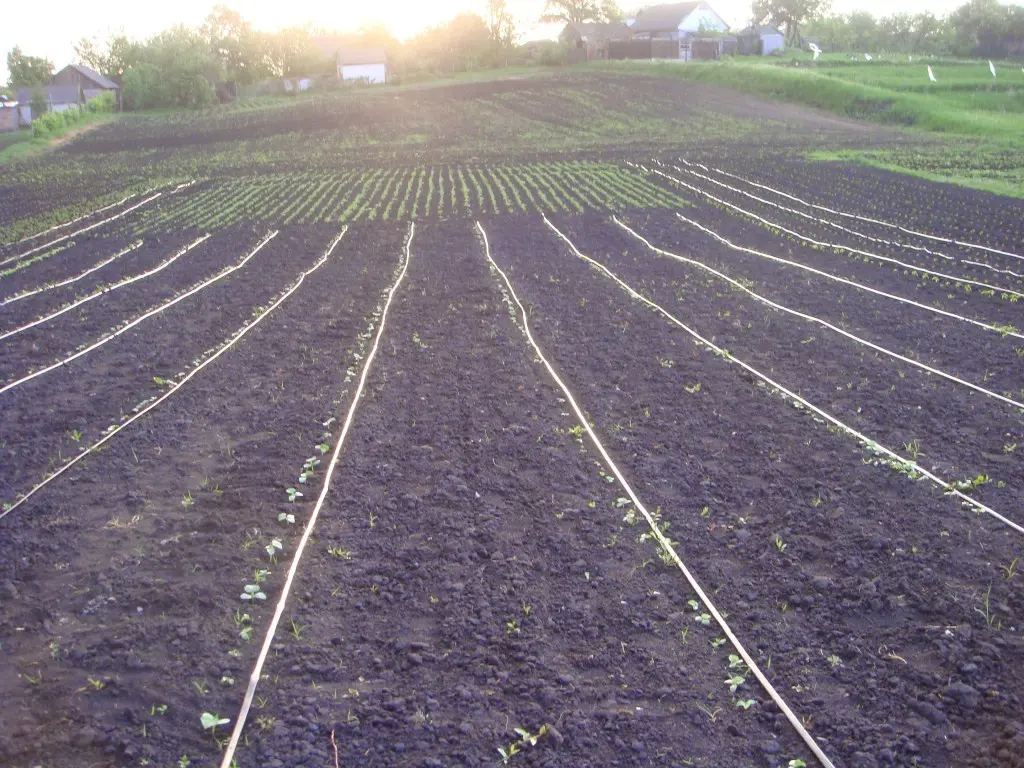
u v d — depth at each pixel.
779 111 47.88
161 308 14.12
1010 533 6.44
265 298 14.67
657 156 34.25
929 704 4.70
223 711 4.79
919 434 8.26
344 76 82.31
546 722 4.66
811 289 14.14
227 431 8.87
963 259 16.25
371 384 10.10
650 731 4.60
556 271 16.22
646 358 10.82
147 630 5.48
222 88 77.25
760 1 85.00
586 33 88.38
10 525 6.96
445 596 5.84
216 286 15.73
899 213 21.20
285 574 6.13
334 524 6.82
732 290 14.23
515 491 7.34
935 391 9.38
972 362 10.28
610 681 5.00
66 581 6.13
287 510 7.04
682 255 17.38
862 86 47.88
